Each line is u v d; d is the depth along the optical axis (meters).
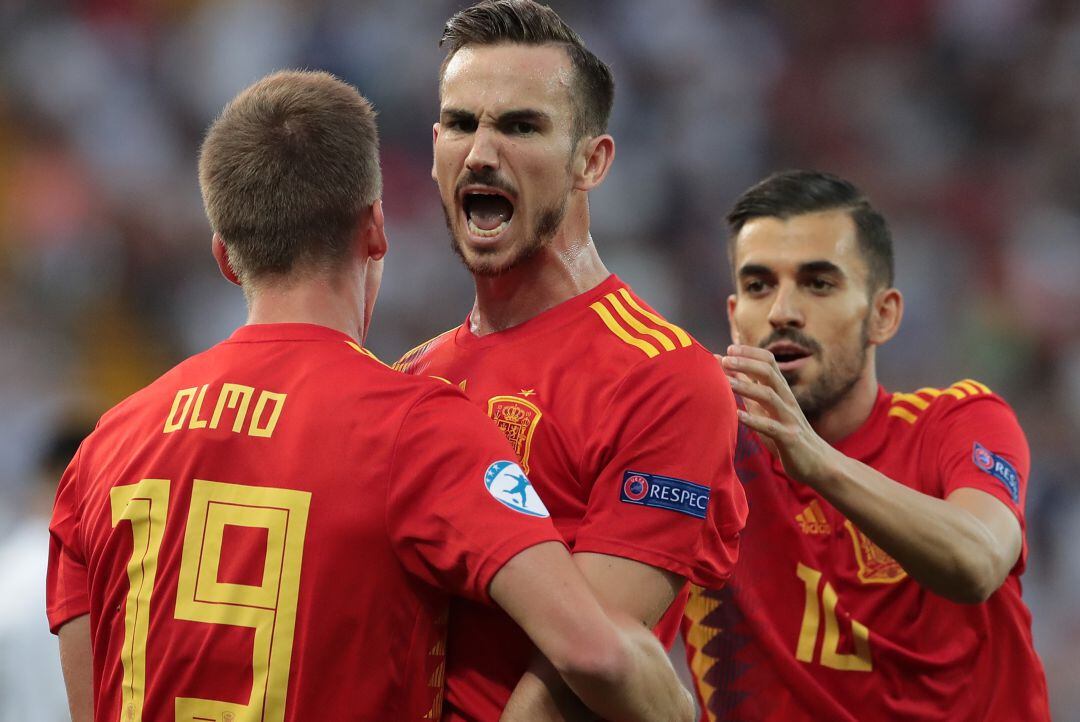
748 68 46.38
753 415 8.99
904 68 47.28
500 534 7.09
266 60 42.91
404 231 39.78
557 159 8.39
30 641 13.52
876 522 9.27
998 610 10.67
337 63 42.62
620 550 7.68
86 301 37.62
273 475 7.41
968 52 47.69
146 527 7.67
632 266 40.16
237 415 7.61
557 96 8.38
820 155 45.22
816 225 10.84
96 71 42.19
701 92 45.28
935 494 10.80
